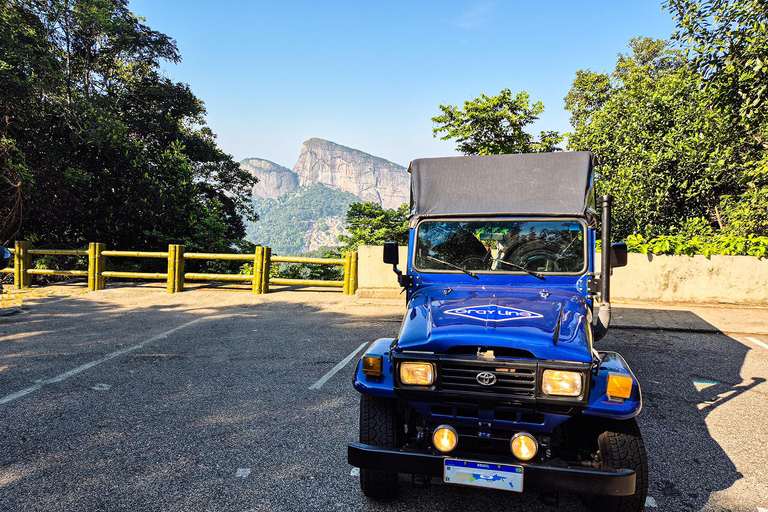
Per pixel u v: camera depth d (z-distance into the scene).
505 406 2.92
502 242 4.04
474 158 4.32
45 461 3.88
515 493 3.51
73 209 15.76
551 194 4.04
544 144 18.62
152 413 4.85
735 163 12.56
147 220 17.36
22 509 3.24
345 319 9.51
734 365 6.59
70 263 16.25
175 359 6.77
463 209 4.15
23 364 6.48
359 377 3.27
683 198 13.88
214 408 4.99
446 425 2.85
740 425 4.62
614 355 3.36
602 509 3.12
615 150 15.83
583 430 3.31
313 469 3.77
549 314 3.27
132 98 21.14
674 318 9.30
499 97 18.19
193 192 18.55
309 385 5.70
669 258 10.68
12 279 14.73
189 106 23.33
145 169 17.48
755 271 10.30
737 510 3.25
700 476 3.69
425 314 3.47
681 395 5.44
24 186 14.27
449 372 2.95
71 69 18.56
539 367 2.81
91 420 4.67
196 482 3.57
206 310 10.41
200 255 12.55
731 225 12.25
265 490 3.48
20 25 15.38
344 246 21.14
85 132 16.11
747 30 9.97
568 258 3.91
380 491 3.28
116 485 3.53
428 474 2.80
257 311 10.31
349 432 4.43
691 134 13.97
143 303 11.17
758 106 10.43
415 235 4.23
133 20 20.69
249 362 6.63
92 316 9.76
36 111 14.95
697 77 11.12
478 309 3.38
